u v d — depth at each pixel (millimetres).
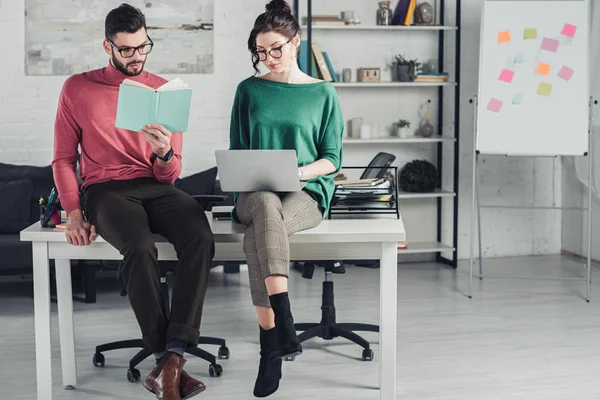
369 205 3633
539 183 6941
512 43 5633
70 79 3443
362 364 4168
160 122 3107
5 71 6004
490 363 4172
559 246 7051
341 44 6504
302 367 4117
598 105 6117
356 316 5078
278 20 3346
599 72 6105
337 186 3625
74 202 3328
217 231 3338
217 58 6293
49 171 5906
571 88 5559
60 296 3805
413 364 4152
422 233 6824
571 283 5992
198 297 3160
